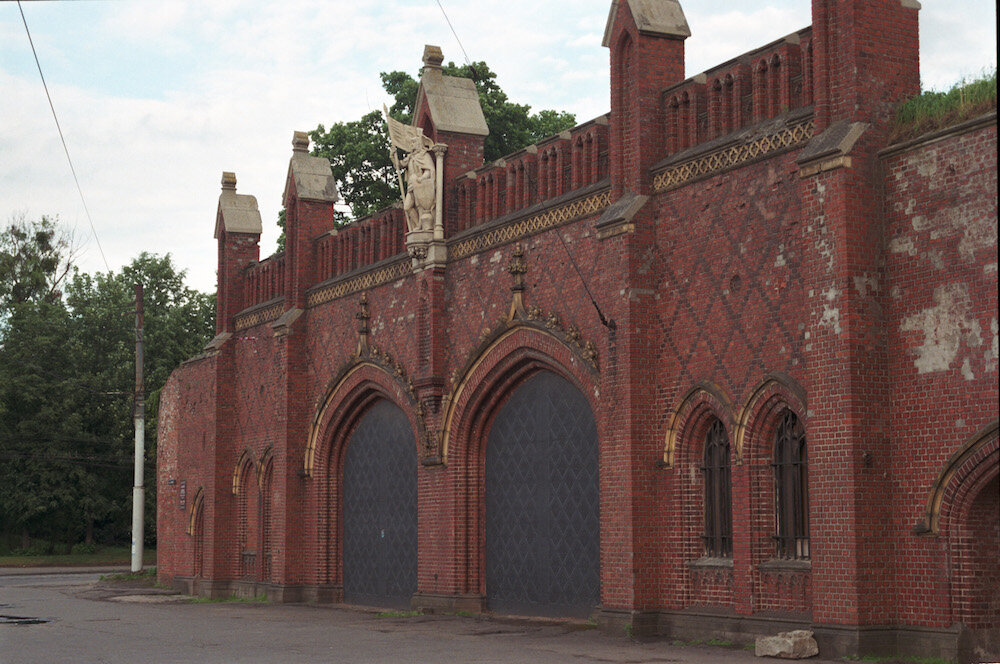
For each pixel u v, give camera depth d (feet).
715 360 66.74
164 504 141.49
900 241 57.21
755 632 62.49
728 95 68.44
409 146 93.76
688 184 69.31
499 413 87.04
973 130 54.08
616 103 73.72
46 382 240.53
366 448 105.91
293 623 84.74
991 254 52.95
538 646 64.54
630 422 69.97
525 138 173.58
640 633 68.54
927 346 55.67
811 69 62.75
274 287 121.70
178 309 262.67
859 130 57.88
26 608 104.27
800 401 60.34
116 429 242.17
